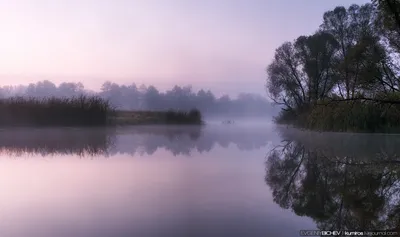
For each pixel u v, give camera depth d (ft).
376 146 45.70
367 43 42.63
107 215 17.34
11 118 73.41
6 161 33.55
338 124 58.29
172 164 32.14
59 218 16.94
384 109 37.27
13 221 16.52
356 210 18.57
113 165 31.45
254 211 18.33
